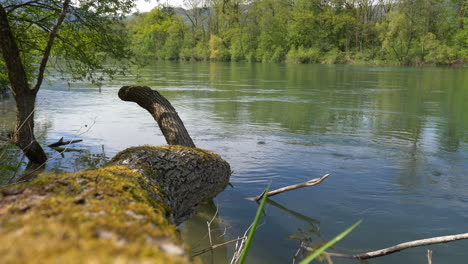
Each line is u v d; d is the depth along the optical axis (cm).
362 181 482
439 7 6334
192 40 8262
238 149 636
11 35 507
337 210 391
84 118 914
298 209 393
